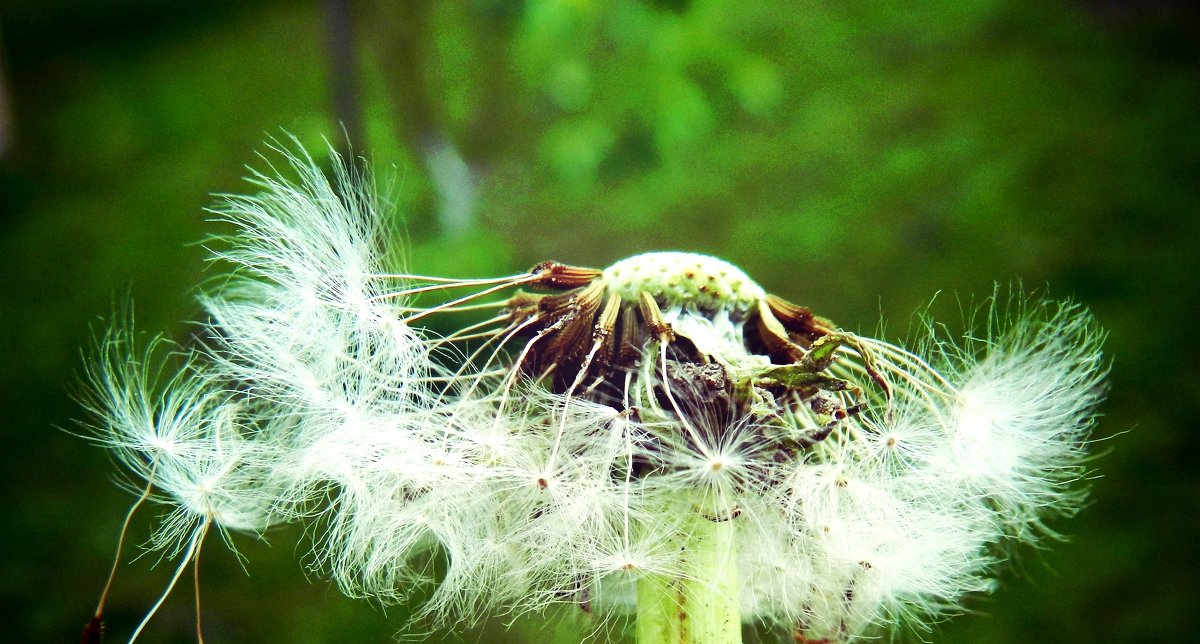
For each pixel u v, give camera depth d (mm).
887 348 72
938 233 175
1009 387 75
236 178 200
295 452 70
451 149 177
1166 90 194
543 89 187
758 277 174
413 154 173
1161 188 176
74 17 251
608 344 66
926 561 73
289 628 133
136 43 249
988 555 86
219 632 134
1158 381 151
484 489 68
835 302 168
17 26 251
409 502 69
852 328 162
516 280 69
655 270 67
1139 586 131
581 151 184
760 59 210
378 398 69
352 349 71
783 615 79
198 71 234
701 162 194
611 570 66
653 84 186
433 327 111
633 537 67
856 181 188
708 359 65
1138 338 155
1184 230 166
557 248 178
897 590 77
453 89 185
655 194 187
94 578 143
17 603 139
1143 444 146
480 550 69
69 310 181
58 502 153
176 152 214
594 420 65
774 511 68
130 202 203
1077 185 179
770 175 190
